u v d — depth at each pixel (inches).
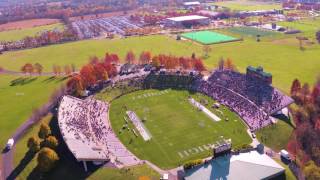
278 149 7106.3
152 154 7096.5
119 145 7401.6
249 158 6373.0
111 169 6259.8
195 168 6166.3
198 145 7352.4
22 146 7308.1
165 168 6609.3
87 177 6067.9
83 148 6633.9
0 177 6279.5
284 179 5979.3
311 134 7347.4
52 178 6151.6
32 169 6427.2
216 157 6397.6
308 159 6673.2
